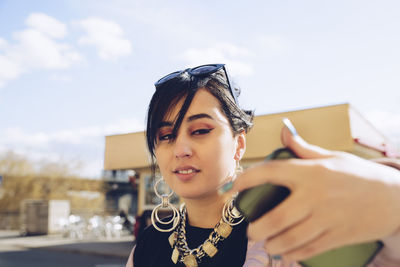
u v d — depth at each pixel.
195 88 0.89
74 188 31.25
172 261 1.03
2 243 15.83
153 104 0.95
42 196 31.11
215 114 0.89
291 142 0.37
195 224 1.01
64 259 11.48
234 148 0.93
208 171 0.87
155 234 1.13
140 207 11.51
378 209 0.35
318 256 0.43
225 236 0.94
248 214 0.37
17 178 30.88
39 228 19.84
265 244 0.37
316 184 0.34
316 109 7.58
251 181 0.35
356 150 7.79
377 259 0.43
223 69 0.96
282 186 0.35
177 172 0.89
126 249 12.85
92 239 16.80
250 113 1.04
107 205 30.38
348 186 0.34
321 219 0.34
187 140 0.87
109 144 11.38
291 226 0.35
